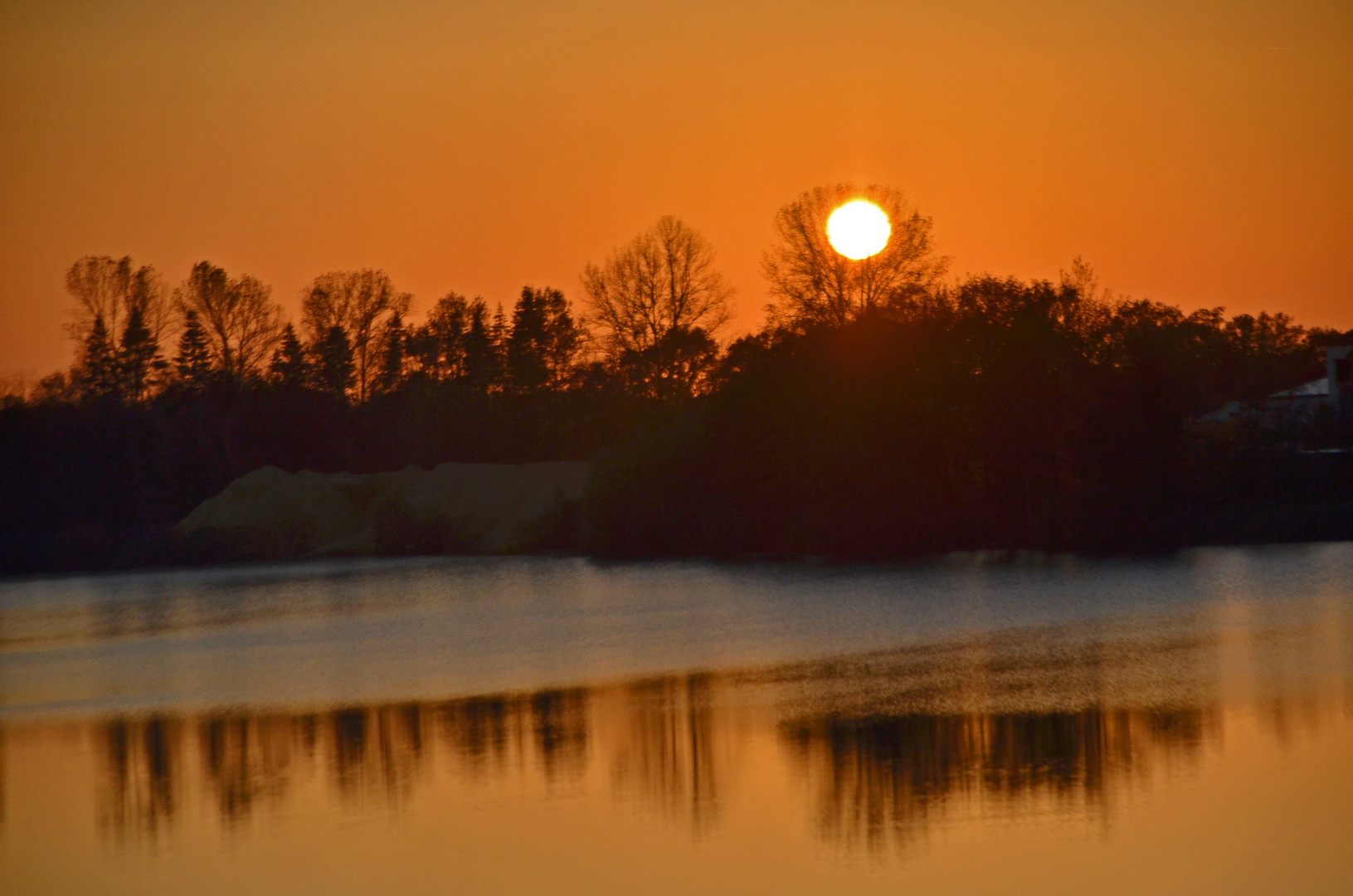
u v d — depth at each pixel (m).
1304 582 69.31
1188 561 83.25
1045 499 102.19
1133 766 34.25
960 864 28.22
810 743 38.47
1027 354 100.81
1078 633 55.38
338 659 60.78
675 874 28.64
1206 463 99.62
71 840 33.31
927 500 101.88
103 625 82.19
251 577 114.75
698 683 48.81
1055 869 27.62
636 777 36.12
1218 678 43.84
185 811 35.56
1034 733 37.91
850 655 53.12
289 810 35.12
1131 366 98.50
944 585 77.81
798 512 109.50
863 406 104.31
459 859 30.28
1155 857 28.00
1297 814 30.05
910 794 33.09
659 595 82.06
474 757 39.19
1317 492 100.56
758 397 112.50
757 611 69.75
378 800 35.44
